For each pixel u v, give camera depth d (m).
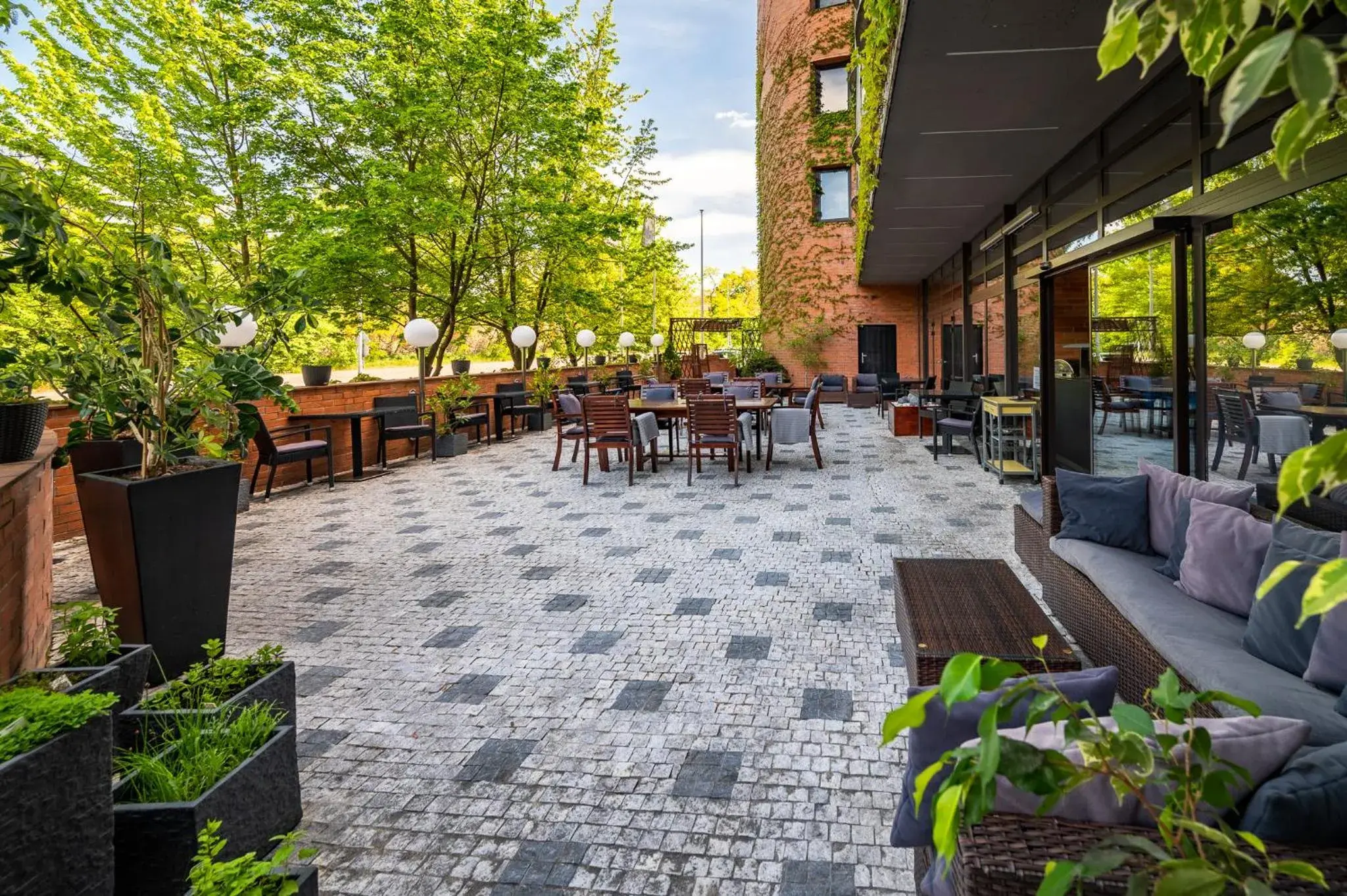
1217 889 0.65
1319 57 0.43
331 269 10.70
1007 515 5.98
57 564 5.28
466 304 13.22
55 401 5.88
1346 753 1.17
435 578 4.69
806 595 4.18
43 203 2.77
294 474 8.43
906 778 1.37
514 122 11.81
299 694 3.07
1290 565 0.49
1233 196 4.11
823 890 1.90
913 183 7.58
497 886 1.94
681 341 22.84
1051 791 0.74
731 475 8.28
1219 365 4.42
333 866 2.03
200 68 11.24
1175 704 0.79
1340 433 0.48
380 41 10.95
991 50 4.27
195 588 3.35
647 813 2.24
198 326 3.46
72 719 1.52
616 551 5.25
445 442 10.32
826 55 17.56
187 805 1.79
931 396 9.71
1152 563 3.18
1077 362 6.72
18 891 1.42
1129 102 5.29
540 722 2.80
